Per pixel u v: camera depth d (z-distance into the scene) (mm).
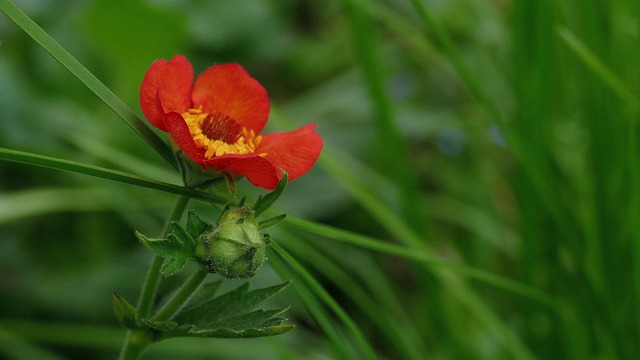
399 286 736
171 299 426
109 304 610
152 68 415
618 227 539
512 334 553
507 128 528
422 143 812
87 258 652
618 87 505
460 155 760
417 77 829
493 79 660
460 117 737
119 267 623
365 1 546
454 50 516
